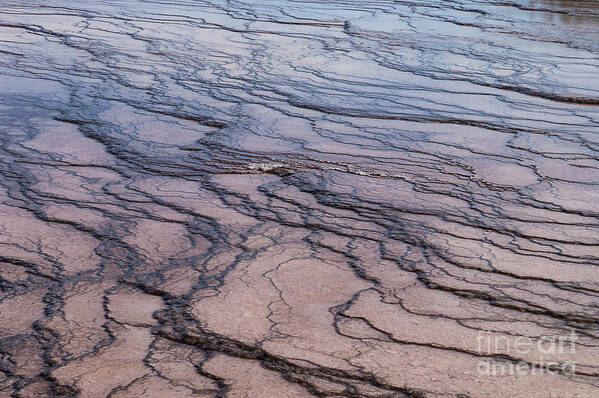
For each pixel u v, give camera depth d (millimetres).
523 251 4039
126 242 4168
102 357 3051
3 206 4684
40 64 8508
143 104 7016
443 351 3088
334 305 3467
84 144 5902
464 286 3645
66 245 4129
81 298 3539
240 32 10477
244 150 5773
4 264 3891
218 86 7680
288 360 3025
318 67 8484
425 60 8812
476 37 10172
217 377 2914
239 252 4039
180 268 3850
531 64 8586
